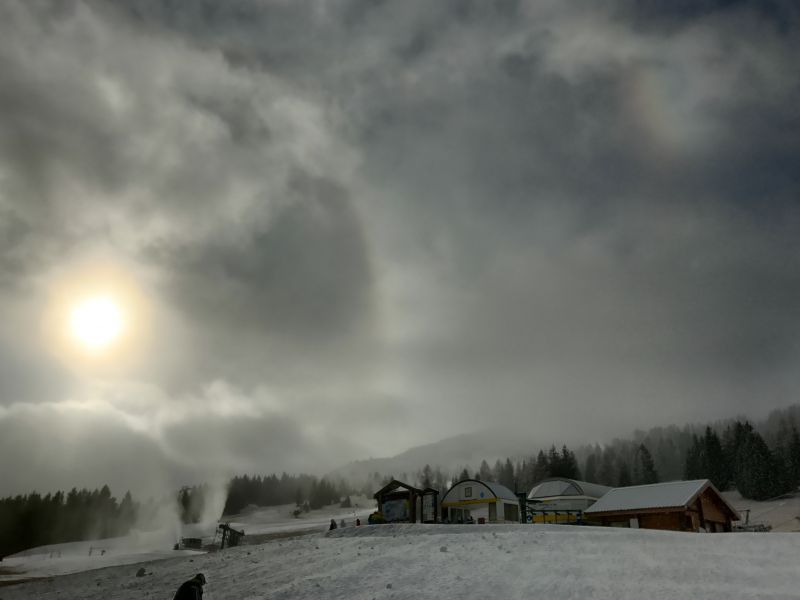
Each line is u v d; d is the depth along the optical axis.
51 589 34.34
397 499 65.12
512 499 70.94
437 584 22.42
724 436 160.88
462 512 70.69
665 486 61.84
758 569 22.09
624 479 167.62
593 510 61.19
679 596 18.94
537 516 70.25
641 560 24.50
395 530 43.44
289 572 27.84
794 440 125.19
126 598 28.38
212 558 36.81
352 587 23.25
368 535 43.41
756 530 64.75
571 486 90.25
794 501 109.50
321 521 158.50
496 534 34.12
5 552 174.00
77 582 35.47
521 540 30.81
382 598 21.27
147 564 39.31
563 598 19.58
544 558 25.66
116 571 37.88
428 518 71.31
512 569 23.89
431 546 30.69
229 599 24.20
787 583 19.92
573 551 27.06
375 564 26.88
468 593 20.94
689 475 145.88
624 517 59.69
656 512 57.56
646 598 18.94
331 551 32.78
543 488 92.88
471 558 26.50
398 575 24.36
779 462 124.75
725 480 135.38
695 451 148.38
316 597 22.48
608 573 22.48
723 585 20.08
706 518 60.03
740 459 127.31
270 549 37.44
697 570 22.36
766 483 118.19
